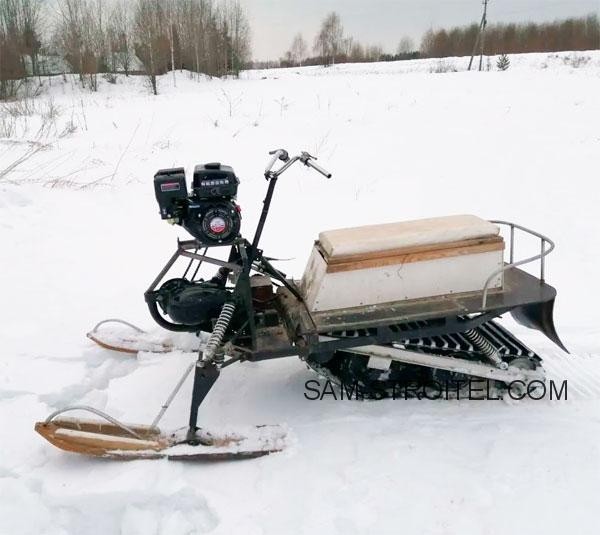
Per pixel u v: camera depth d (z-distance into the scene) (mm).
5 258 5609
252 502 2703
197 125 11969
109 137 10883
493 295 3264
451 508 2646
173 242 6238
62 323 4469
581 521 2559
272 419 3316
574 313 4625
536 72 19984
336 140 10812
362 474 2848
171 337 4102
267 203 3107
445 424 3232
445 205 7465
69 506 2688
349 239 3189
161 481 2787
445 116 12742
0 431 3205
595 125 11523
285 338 3150
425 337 3154
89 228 6496
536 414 3316
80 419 3084
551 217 6867
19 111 13398
